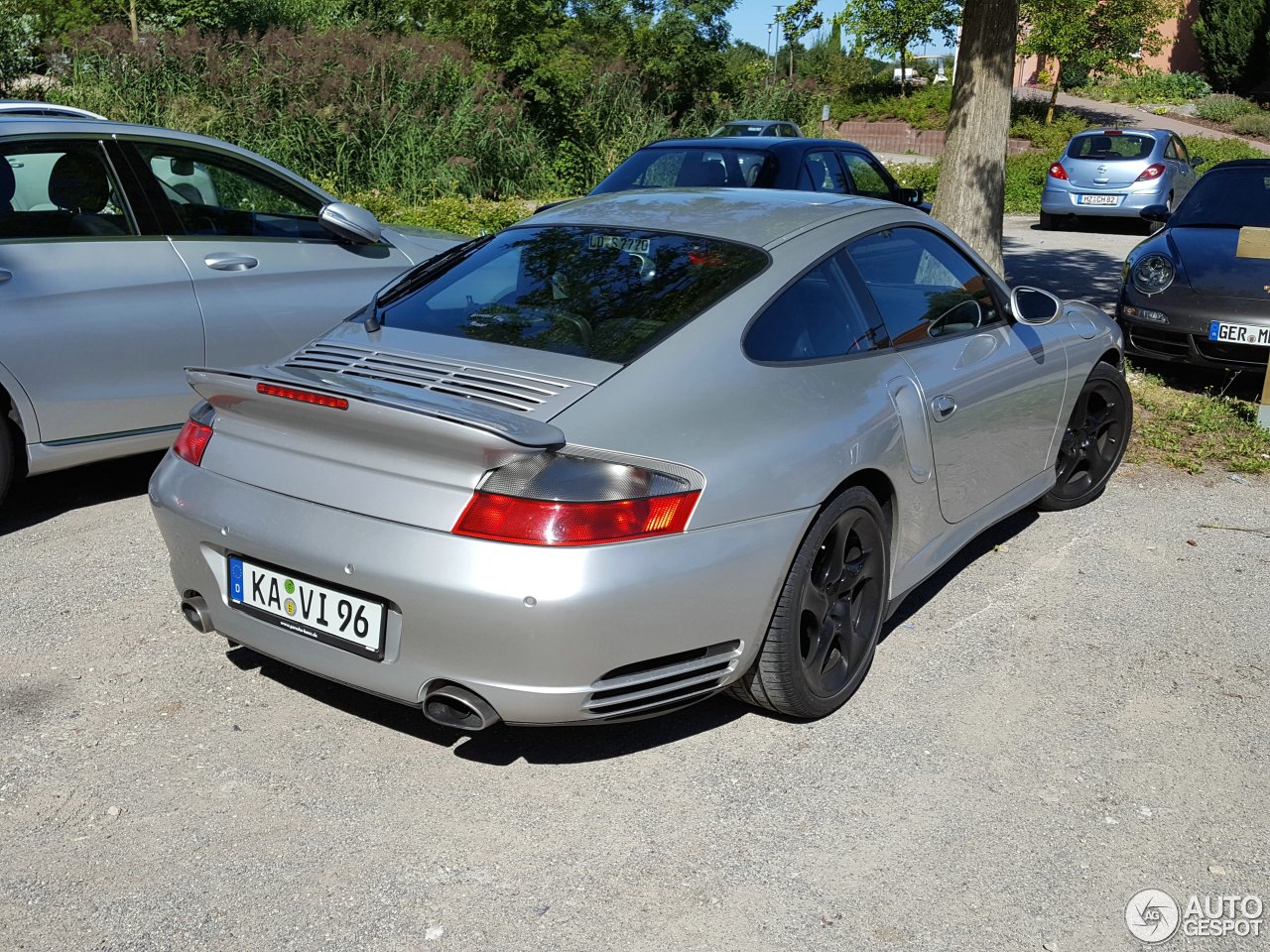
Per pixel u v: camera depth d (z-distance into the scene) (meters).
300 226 5.57
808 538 3.12
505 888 2.67
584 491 2.68
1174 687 3.71
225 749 3.21
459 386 2.98
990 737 3.38
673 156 9.30
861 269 3.67
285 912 2.57
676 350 3.07
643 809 2.98
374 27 27.72
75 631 3.88
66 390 4.73
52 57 17.70
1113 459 5.44
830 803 3.03
